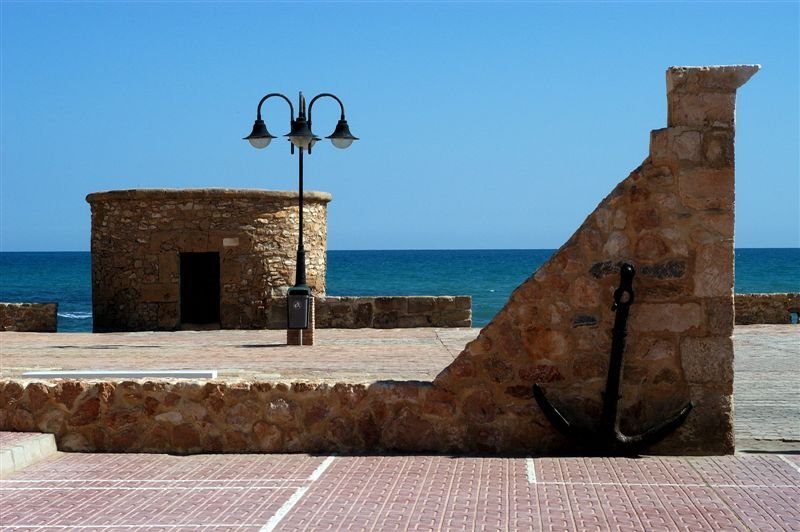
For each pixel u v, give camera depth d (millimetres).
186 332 24812
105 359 17703
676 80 9414
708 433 9523
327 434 9703
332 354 18172
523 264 130125
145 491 8320
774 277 93000
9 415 9898
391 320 24484
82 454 9727
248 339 22141
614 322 9461
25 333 24562
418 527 7191
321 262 28562
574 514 7512
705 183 9445
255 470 9016
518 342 9633
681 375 9523
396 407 9672
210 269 27750
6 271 117438
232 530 7184
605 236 9555
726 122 9422
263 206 26578
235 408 9719
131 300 26531
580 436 9414
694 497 8000
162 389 9766
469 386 9664
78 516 7586
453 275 105250
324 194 28109
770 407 12367
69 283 94750
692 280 9492
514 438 9648
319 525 7266
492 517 7434
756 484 8422
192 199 26219
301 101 19453
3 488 8461
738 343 20109
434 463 9219
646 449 9539
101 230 27031
